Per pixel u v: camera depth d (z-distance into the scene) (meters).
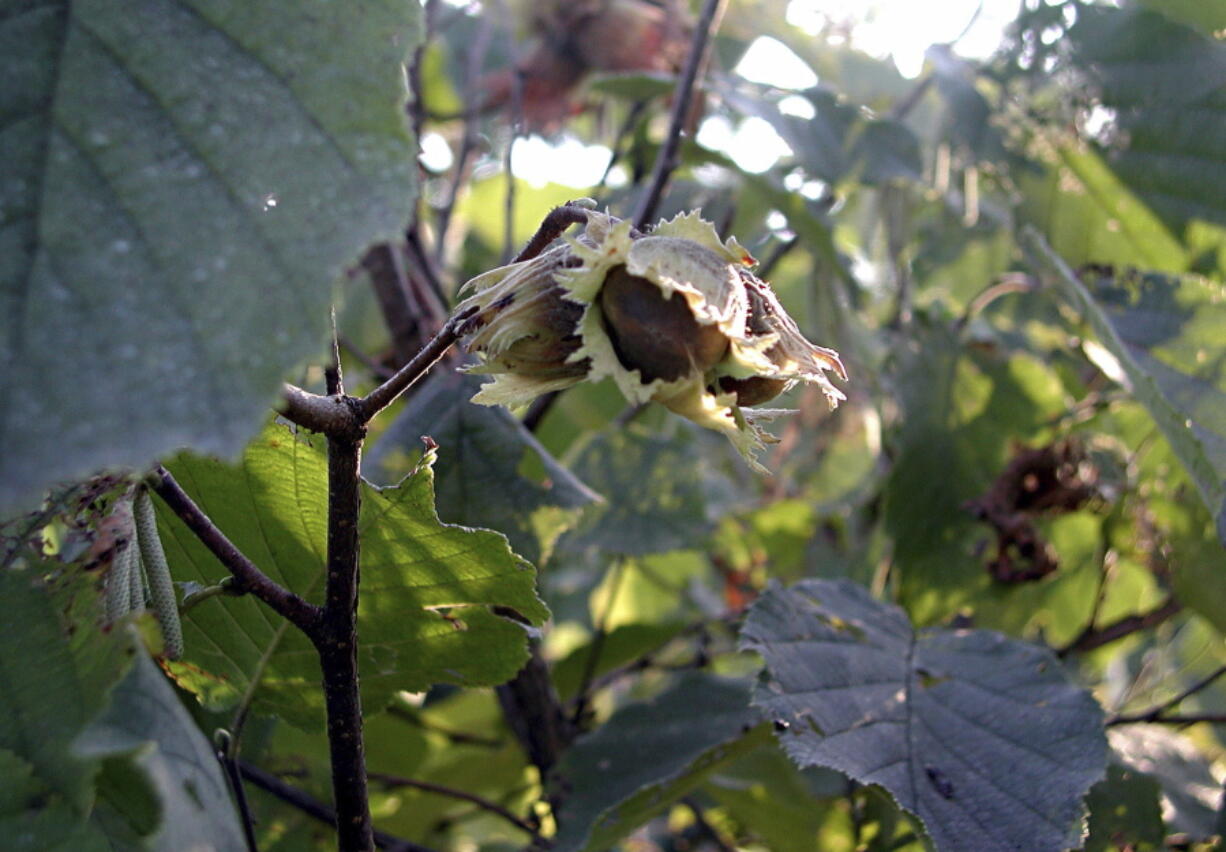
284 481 0.18
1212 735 0.42
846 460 0.47
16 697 0.15
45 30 0.12
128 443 0.10
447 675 0.21
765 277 0.41
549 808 0.31
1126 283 0.31
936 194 0.41
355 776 0.17
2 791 0.14
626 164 0.46
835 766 0.22
